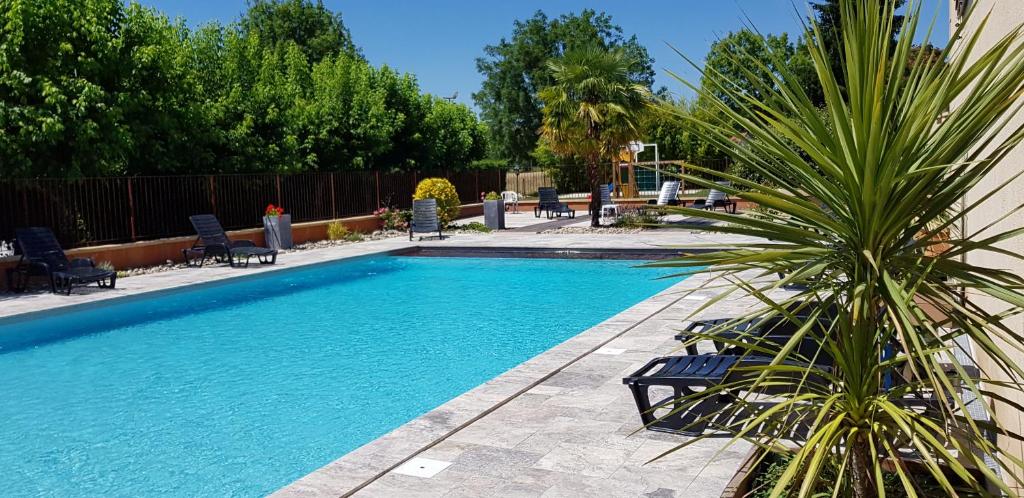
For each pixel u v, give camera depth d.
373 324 10.53
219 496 4.93
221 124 21.33
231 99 21.44
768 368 2.27
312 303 12.30
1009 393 3.76
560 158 42.25
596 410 5.40
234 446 5.86
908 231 2.31
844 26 2.21
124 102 16.38
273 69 24.67
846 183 2.21
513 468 4.36
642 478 4.15
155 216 16.38
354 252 16.92
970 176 2.20
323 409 6.75
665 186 23.95
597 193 20.80
